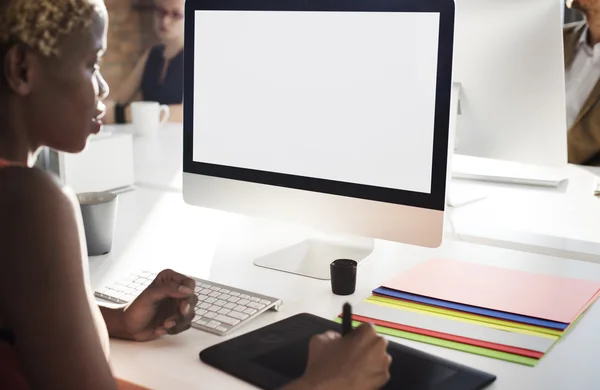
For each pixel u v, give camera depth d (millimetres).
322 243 1457
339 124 1241
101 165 1868
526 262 1354
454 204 1771
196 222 1661
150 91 3127
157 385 905
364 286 1244
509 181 2016
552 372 923
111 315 1052
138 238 1535
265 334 1032
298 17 1255
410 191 1187
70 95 781
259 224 1646
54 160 1776
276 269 1336
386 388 865
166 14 3057
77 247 734
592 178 2068
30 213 696
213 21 1354
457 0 1806
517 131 1818
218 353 974
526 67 1751
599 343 1010
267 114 1318
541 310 1101
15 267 693
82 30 771
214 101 1380
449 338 1020
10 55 740
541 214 1690
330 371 773
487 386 887
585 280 1236
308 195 1294
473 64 1816
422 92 1153
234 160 1376
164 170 2148
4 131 767
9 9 733
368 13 1184
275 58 1292
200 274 1311
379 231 1229
